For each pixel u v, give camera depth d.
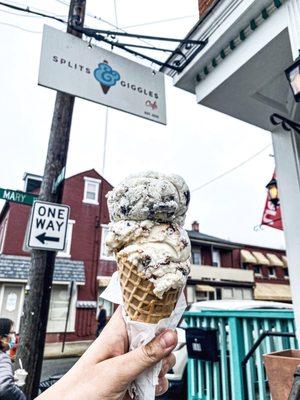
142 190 1.09
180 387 5.75
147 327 1.04
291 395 1.63
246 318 3.63
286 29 2.65
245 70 3.11
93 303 16.09
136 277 1.07
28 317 3.58
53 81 3.21
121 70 3.65
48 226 3.74
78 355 12.95
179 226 1.16
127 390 1.01
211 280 20.33
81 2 4.30
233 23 3.00
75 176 18.05
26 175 12.05
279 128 3.80
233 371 3.46
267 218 5.38
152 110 3.73
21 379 3.28
